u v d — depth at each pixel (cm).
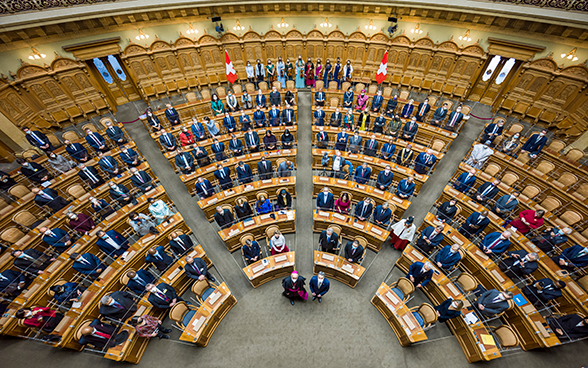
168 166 1340
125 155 1184
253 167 1262
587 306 716
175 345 767
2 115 1198
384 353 741
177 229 979
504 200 977
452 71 1595
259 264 851
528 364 711
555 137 1354
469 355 718
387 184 1070
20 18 1162
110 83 1591
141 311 758
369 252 989
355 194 1097
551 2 1222
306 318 816
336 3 1580
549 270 802
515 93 1459
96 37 1408
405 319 725
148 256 845
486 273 815
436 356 732
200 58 1723
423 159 1144
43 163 1129
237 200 1031
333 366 721
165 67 1664
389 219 962
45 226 915
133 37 1502
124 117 1593
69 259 835
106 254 910
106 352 717
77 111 1477
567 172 1088
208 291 828
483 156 1153
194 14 1576
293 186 1128
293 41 1783
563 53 1263
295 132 1397
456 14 1438
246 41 1741
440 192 1187
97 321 725
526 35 1325
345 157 1213
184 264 855
